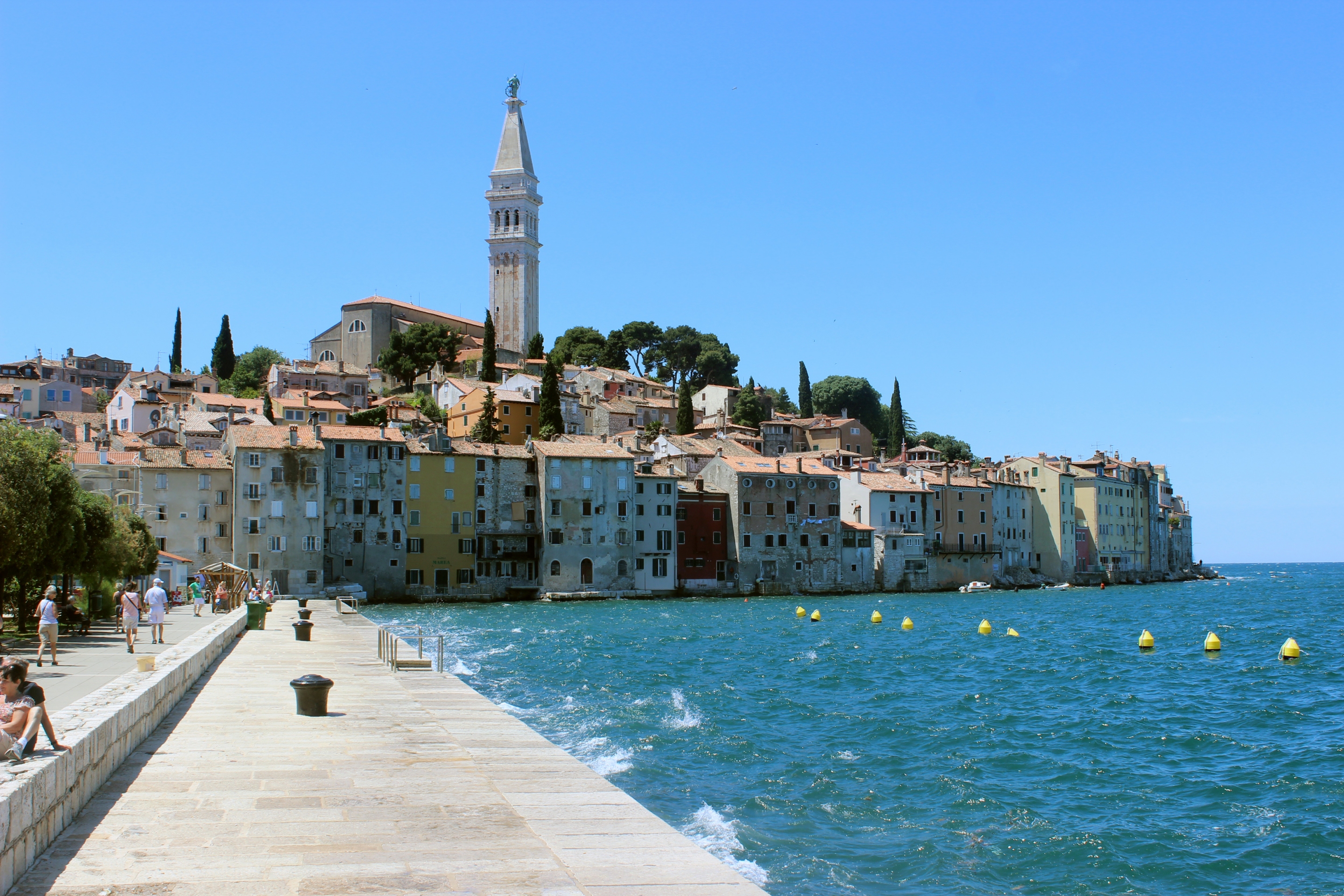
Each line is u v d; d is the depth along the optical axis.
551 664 59.53
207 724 27.53
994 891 21.44
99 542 57.75
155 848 16.14
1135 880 22.22
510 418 166.88
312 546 116.56
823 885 21.50
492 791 20.47
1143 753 35.06
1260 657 66.94
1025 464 186.75
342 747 24.66
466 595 126.75
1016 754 34.75
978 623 97.81
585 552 132.50
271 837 16.89
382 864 15.59
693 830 25.00
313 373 189.62
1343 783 30.64
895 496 158.75
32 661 38.97
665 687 50.09
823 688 50.72
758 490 144.38
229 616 61.06
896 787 29.84
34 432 52.50
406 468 125.19
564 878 15.14
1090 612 115.25
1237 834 25.55
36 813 15.30
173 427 142.12
